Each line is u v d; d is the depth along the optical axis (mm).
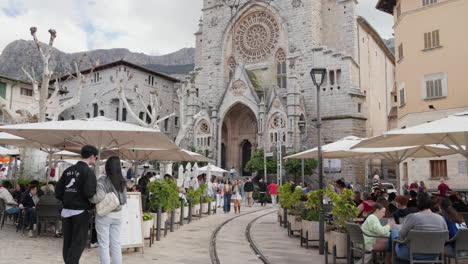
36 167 25609
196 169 26953
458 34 32250
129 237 11664
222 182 39062
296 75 54469
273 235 16906
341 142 18859
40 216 13719
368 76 65375
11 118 24531
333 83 55219
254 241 15133
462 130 9344
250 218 24734
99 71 66938
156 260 10945
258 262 11172
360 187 47375
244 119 64000
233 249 13289
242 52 64938
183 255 11852
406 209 11953
